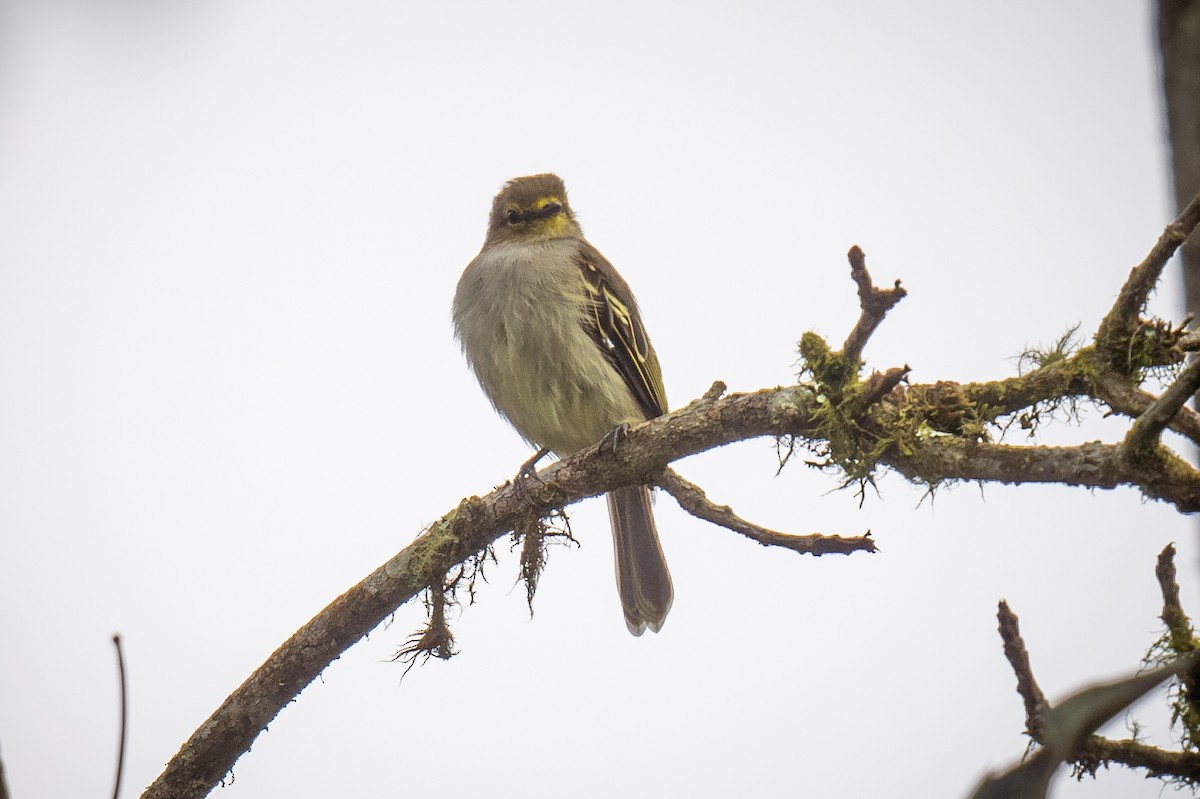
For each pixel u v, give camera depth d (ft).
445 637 30.17
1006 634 23.00
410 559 30.07
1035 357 25.81
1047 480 24.21
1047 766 17.46
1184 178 26.40
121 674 21.25
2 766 19.93
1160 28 27.17
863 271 24.54
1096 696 17.89
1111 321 24.25
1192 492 22.44
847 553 26.81
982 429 25.12
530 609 29.96
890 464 25.98
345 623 29.91
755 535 27.61
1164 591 23.03
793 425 26.96
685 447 28.60
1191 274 25.84
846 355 25.89
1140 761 22.67
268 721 29.73
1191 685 22.68
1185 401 21.74
